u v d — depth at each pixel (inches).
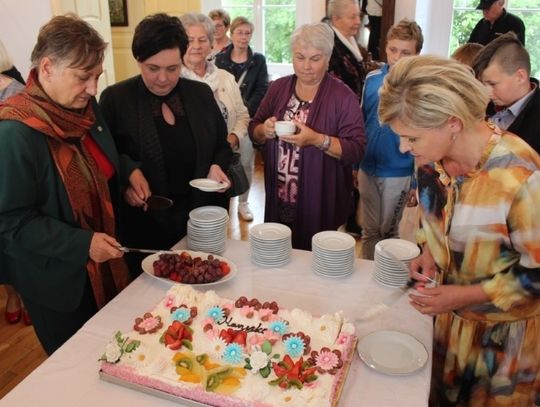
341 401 44.1
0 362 97.6
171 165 79.6
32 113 55.1
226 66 168.2
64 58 52.7
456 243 51.4
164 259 64.6
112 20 202.2
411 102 43.4
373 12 183.8
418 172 55.5
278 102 91.5
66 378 46.4
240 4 231.5
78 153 60.2
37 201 57.6
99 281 62.7
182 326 49.8
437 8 202.7
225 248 73.7
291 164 89.5
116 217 72.3
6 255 61.1
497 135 47.2
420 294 51.4
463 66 44.0
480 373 54.7
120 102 77.7
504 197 46.5
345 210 94.9
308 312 53.6
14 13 140.8
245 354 47.0
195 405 43.1
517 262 48.8
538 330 52.2
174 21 73.6
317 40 81.4
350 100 85.7
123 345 47.8
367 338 52.3
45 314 63.9
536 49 196.1
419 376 47.4
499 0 167.5
